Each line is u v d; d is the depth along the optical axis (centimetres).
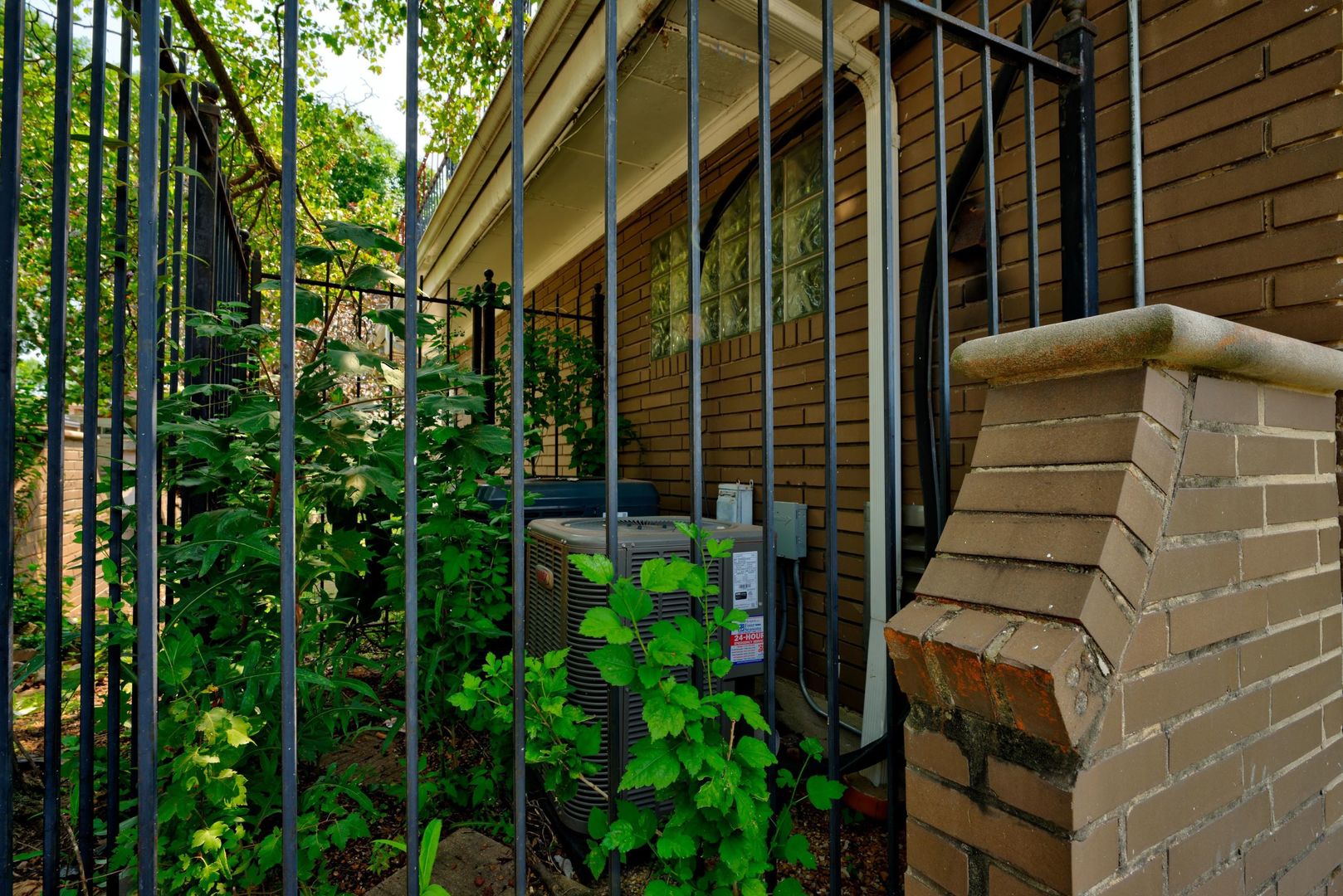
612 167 103
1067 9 144
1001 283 232
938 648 93
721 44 298
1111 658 85
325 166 577
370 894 176
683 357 422
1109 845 85
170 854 148
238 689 163
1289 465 120
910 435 264
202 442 162
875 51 280
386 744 222
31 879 185
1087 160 141
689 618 109
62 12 96
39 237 427
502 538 257
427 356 264
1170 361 94
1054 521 94
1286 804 117
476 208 505
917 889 101
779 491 337
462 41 494
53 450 106
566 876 191
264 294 382
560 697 124
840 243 304
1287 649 118
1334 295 148
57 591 108
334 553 188
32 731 272
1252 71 165
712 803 98
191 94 219
